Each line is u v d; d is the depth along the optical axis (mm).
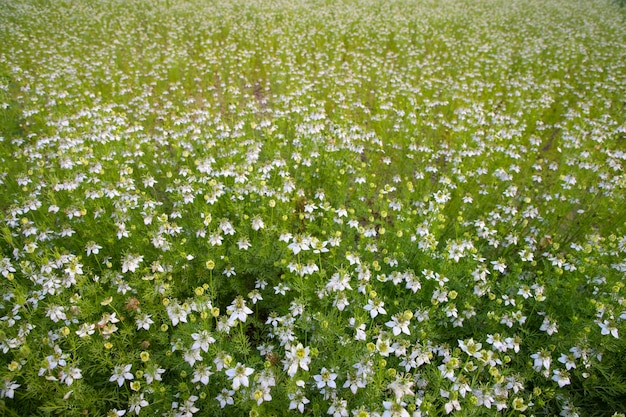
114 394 3682
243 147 6801
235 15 18172
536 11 21672
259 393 3064
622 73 12859
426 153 7617
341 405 3264
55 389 3625
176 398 3709
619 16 20875
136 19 17234
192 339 3818
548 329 4137
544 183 7480
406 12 20156
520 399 3258
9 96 9719
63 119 7414
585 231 6277
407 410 3240
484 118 9203
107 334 3863
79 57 12906
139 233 5418
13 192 6363
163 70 11906
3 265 4078
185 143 7027
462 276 4828
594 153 7926
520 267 4855
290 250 4801
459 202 6473
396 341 3689
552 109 11070
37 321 3961
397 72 12156
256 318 4633
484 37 16438
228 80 11898
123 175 6055
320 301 4375
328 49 14156
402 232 5129
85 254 5117
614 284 4578
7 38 13555
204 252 5137
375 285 4648
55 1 18828
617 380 3873
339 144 7148
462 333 4383
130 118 9633
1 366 3533
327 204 5465
